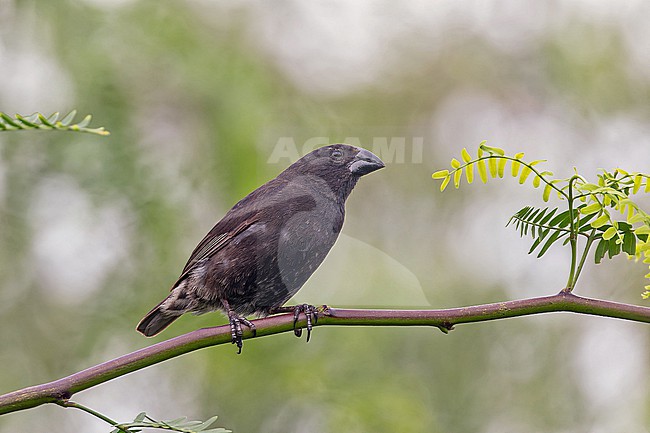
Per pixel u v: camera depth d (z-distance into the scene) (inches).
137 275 513.0
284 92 557.0
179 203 511.8
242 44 547.8
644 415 587.5
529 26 647.1
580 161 609.9
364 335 536.4
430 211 465.1
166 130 515.8
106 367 192.5
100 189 504.7
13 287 521.0
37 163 510.3
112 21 518.6
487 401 580.4
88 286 522.0
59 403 184.4
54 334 524.4
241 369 522.0
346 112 565.0
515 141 602.5
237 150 509.4
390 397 513.7
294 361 520.4
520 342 601.6
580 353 609.6
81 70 508.7
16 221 512.1
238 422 515.8
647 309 197.6
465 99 596.4
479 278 523.5
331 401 510.3
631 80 634.2
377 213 360.8
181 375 534.6
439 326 207.6
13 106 509.4
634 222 186.7
